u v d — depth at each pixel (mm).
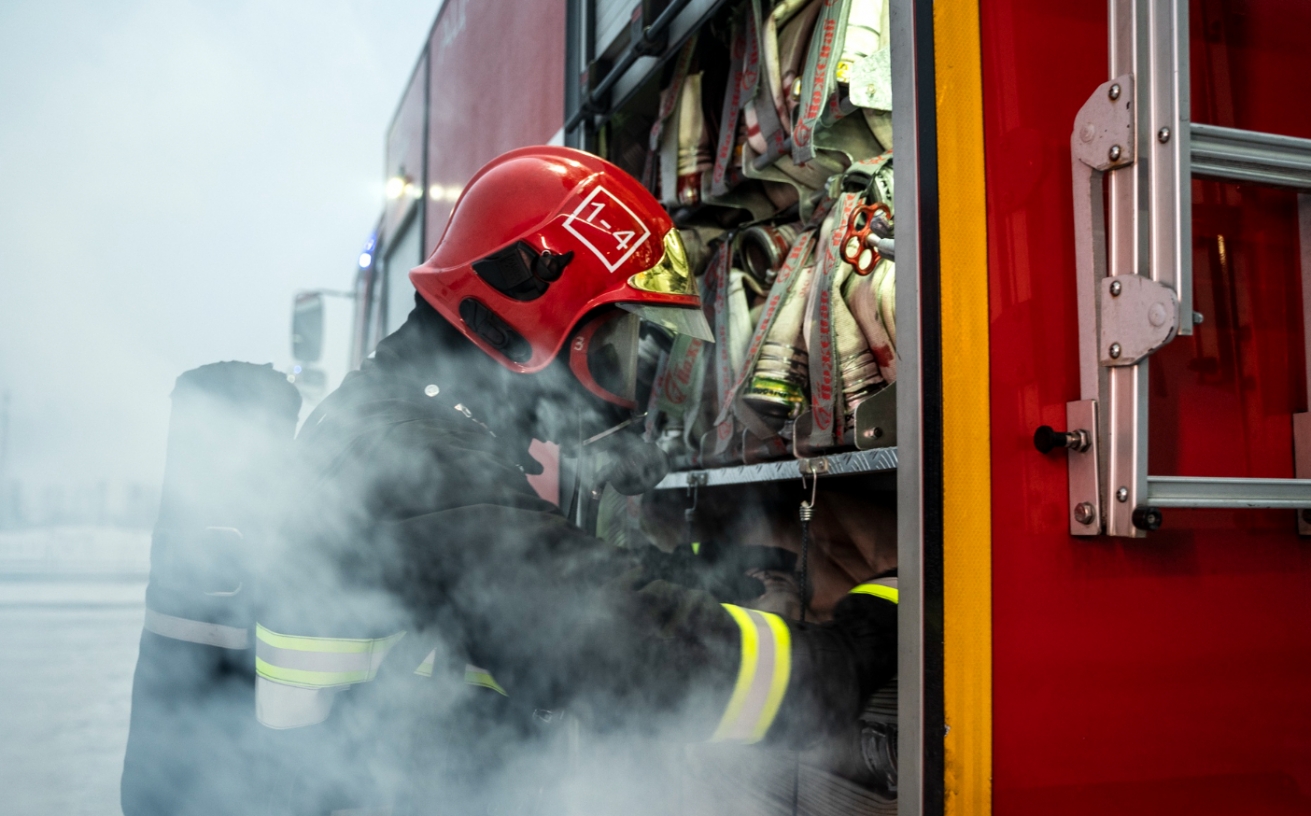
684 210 1931
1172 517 932
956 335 876
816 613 1505
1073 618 882
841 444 1308
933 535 847
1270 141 906
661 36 1824
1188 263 821
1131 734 891
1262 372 1005
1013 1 938
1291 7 1062
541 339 1167
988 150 912
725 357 1674
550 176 1201
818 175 1565
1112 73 896
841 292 1340
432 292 1196
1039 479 884
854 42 1382
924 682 838
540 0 2436
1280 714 952
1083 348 888
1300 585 976
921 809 834
